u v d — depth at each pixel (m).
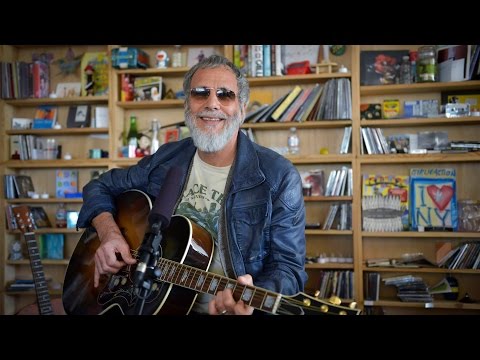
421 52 3.36
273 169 1.62
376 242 3.57
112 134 3.67
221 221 1.60
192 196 1.72
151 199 1.82
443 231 3.31
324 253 3.59
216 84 1.61
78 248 1.83
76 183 3.93
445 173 3.44
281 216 1.57
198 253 1.52
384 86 3.38
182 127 3.76
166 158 1.88
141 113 3.90
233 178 1.63
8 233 3.84
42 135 4.03
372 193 3.47
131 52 3.58
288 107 3.47
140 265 1.11
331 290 3.32
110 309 1.60
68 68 3.97
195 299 1.47
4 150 3.87
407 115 3.49
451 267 3.25
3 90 3.85
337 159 3.37
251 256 1.57
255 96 3.69
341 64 3.58
